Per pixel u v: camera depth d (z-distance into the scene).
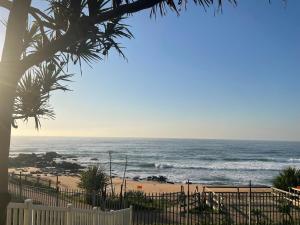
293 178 27.00
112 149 180.12
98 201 18.77
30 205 6.58
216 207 21.03
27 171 70.12
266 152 171.12
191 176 81.00
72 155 129.25
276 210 20.12
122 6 3.63
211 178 77.94
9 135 3.47
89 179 26.00
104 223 11.27
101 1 3.60
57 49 3.60
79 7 3.62
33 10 3.75
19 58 3.54
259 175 83.31
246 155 149.12
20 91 4.30
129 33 3.86
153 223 17.55
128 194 22.62
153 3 3.68
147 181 67.38
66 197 20.05
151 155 141.00
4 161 3.41
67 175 67.12
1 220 3.33
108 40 3.80
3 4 3.75
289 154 158.12
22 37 3.57
